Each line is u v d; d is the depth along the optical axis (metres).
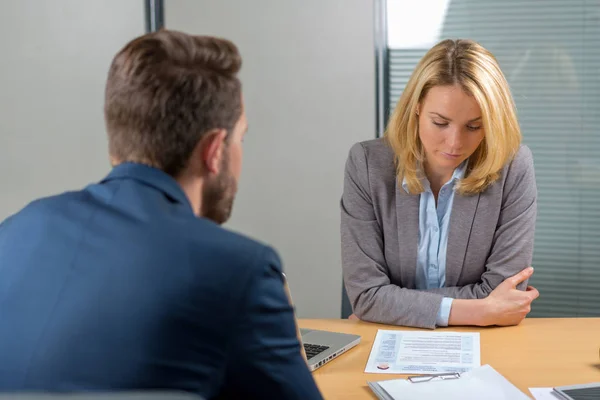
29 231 0.94
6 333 0.86
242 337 0.87
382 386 1.45
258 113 3.24
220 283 0.87
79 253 0.89
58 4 3.25
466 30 3.08
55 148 3.34
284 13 3.17
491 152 1.83
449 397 1.40
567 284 3.11
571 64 3.00
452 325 1.85
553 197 3.09
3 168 3.36
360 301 1.93
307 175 3.25
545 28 3.00
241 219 3.33
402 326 1.87
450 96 1.77
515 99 3.06
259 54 3.21
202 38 1.02
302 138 3.23
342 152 3.21
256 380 0.89
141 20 3.25
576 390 1.42
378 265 1.97
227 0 3.20
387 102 3.18
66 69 3.29
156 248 0.88
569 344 1.71
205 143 1.00
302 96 3.21
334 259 3.28
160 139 0.98
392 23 3.13
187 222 0.92
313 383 0.95
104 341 0.83
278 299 0.91
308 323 1.92
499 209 1.95
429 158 1.94
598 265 3.08
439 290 1.93
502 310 1.82
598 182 3.04
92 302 0.85
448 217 1.98
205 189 1.04
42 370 0.83
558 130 3.05
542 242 3.12
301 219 3.29
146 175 0.97
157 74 0.97
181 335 0.84
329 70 3.17
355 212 2.00
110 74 1.01
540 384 1.49
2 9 3.27
